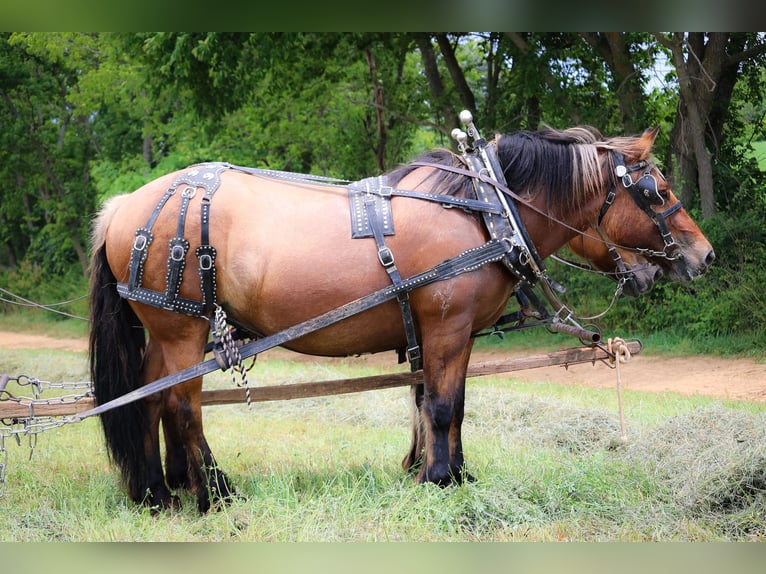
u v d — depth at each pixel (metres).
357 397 8.24
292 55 15.45
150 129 23.34
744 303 12.22
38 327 22.39
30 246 29.25
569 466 4.92
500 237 4.27
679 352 12.25
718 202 14.27
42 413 4.49
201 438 4.44
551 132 4.70
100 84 22.39
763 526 3.99
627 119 14.01
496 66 16.83
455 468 4.57
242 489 4.71
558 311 4.70
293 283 4.20
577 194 4.60
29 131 25.72
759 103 15.16
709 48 12.98
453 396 4.33
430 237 4.21
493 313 4.46
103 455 5.97
